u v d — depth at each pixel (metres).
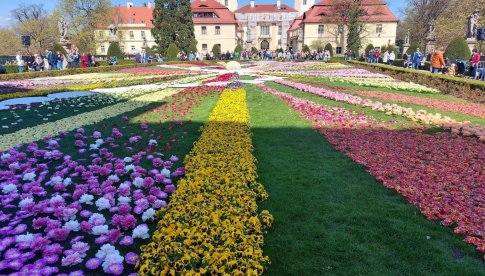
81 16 46.72
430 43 30.98
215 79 18.25
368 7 50.97
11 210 3.78
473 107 10.62
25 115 8.96
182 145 6.30
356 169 5.16
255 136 7.04
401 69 18.98
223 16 58.88
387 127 7.85
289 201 4.07
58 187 4.19
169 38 43.72
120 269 2.73
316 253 3.07
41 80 17.80
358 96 12.67
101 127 7.62
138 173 4.61
